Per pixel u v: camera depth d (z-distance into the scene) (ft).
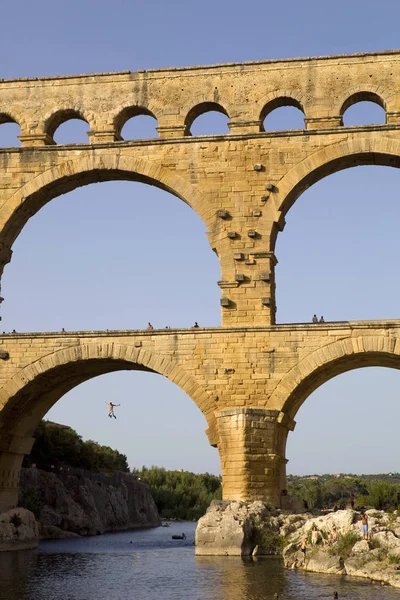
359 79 180.04
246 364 171.12
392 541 138.10
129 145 185.06
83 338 177.68
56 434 344.28
